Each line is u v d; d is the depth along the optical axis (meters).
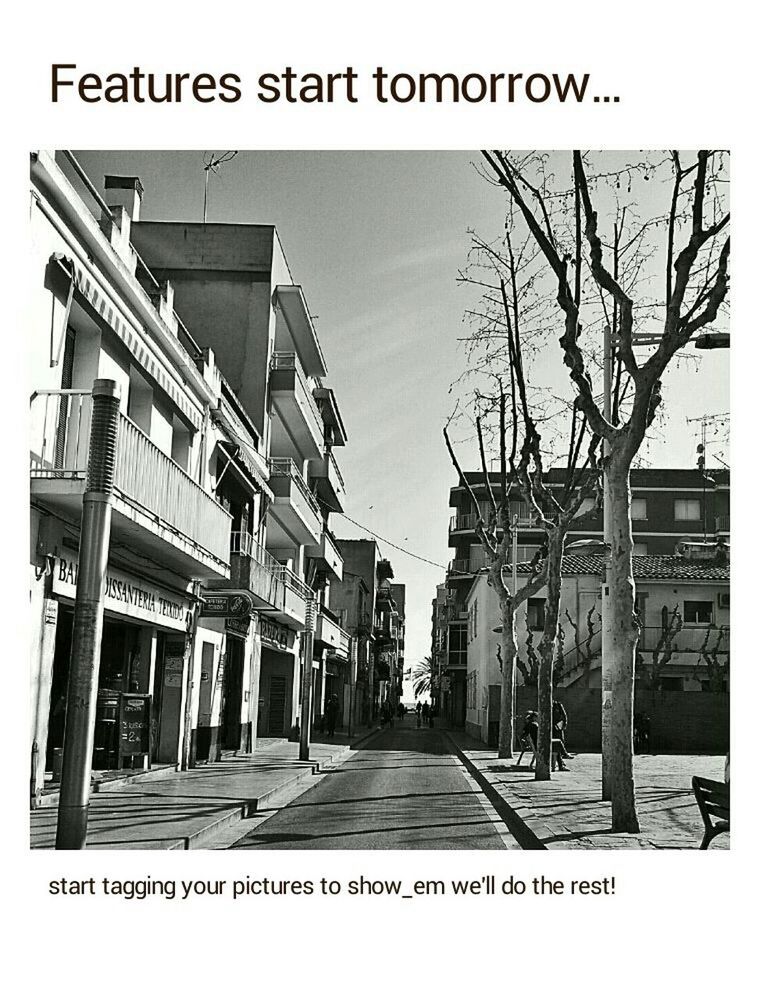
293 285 29.88
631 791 11.23
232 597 19.42
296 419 30.97
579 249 14.26
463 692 63.38
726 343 13.10
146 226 27.97
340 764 24.02
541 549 27.81
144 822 10.76
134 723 16.09
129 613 15.27
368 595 73.56
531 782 18.42
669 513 60.22
